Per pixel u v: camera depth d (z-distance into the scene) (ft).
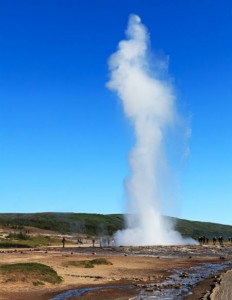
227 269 160.76
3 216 527.81
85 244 349.41
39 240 338.34
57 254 200.85
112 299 92.27
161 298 94.12
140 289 107.24
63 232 480.23
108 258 190.90
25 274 110.42
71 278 122.93
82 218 573.74
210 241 465.47
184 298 94.07
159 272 148.56
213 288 104.12
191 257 218.18
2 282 104.78
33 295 95.25
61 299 91.66
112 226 563.07
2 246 270.87
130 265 167.53
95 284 114.52
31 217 534.78
